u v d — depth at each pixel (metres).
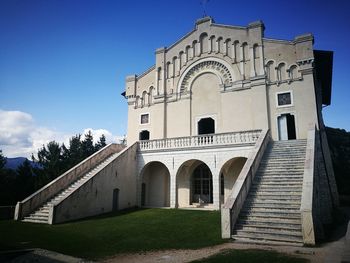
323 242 11.23
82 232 14.30
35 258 9.30
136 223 16.34
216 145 21.48
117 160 22.77
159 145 24.27
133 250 10.82
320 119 24.64
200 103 26.27
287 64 22.83
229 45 25.70
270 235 11.77
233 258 8.98
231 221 12.45
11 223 16.94
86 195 19.34
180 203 24.77
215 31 26.56
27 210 18.56
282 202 13.62
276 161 17.52
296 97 21.98
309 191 12.22
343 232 13.56
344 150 52.94
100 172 20.89
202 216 17.31
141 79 30.05
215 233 13.25
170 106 27.62
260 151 18.05
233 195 13.61
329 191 22.05
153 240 12.43
